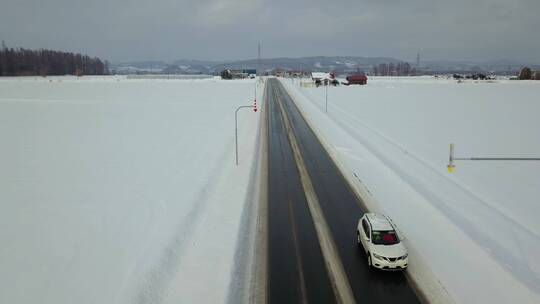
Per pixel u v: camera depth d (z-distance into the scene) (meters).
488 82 167.50
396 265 18.70
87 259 20.95
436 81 177.88
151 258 20.53
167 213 26.72
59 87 142.75
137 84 166.00
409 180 34.16
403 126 60.03
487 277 18.72
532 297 17.20
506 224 24.72
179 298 17.28
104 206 28.45
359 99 97.56
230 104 90.75
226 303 16.91
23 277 19.38
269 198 29.62
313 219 25.69
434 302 16.91
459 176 35.44
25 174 36.62
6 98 100.88
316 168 37.75
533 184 32.97
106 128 60.03
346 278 18.73
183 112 77.50
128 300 17.09
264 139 51.44
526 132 53.47
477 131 55.00
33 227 25.12
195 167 38.34
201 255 21.02
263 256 20.89
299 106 85.44
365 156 42.56
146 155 43.41
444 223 24.69
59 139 52.16
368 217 21.53
